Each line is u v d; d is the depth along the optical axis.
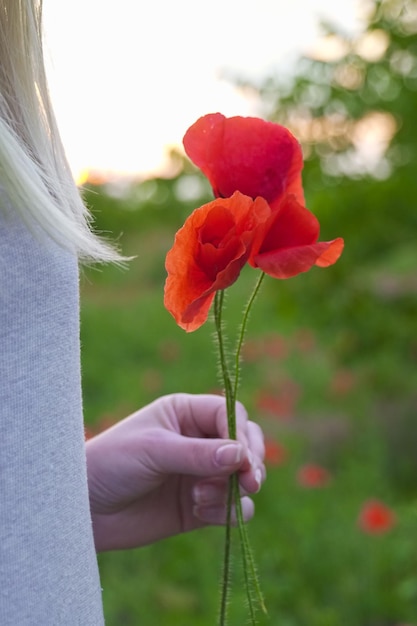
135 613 3.25
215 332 1.09
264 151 1.03
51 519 0.86
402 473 4.66
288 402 5.61
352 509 3.92
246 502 1.33
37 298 0.84
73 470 0.90
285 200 0.95
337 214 3.64
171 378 7.69
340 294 3.80
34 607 0.84
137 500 1.34
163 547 3.66
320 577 3.42
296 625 3.12
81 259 1.05
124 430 1.29
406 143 3.60
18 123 0.92
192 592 3.39
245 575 1.05
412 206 3.62
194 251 0.93
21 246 0.83
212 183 1.05
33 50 0.93
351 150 3.68
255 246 0.93
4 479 0.82
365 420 5.02
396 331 3.87
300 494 4.10
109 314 11.67
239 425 1.30
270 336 7.60
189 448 1.17
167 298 0.92
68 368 0.89
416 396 4.96
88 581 0.93
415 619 3.17
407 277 3.92
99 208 14.84
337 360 4.35
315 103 3.54
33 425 0.84
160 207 14.45
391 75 3.42
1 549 0.82
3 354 0.82
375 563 3.38
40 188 0.83
